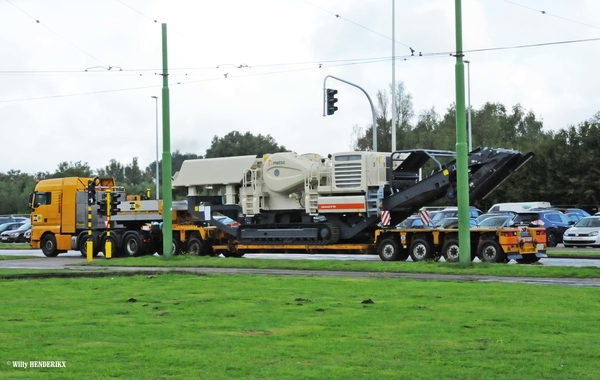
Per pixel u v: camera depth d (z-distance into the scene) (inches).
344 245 2039.9
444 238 1889.8
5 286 1295.5
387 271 1608.0
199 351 693.9
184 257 2065.7
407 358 661.3
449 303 1003.9
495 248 1802.4
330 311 935.7
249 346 716.7
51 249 2549.2
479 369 619.5
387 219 1984.5
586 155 4333.2
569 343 722.2
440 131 5482.3
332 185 2049.7
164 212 2053.4
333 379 588.4
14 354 681.6
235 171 2228.1
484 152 1935.3
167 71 2039.9
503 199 4613.7
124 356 672.4
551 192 4439.0
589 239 2748.5
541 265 1638.8
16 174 7436.0
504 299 1039.0
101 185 2566.4
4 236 4109.3
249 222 2230.6
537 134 6619.1
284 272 1641.2
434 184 1952.5
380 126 5472.4
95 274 1551.4
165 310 959.0
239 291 1171.9
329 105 2370.8
